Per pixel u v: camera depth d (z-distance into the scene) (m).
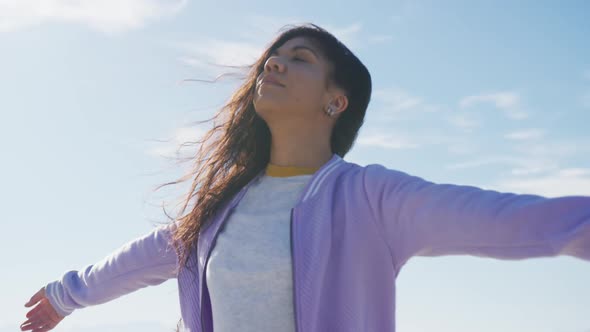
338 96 2.53
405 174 2.14
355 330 2.07
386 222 2.10
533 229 1.70
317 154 2.50
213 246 2.36
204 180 2.65
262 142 2.60
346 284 2.12
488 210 1.81
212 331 2.33
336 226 2.19
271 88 2.44
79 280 2.90
